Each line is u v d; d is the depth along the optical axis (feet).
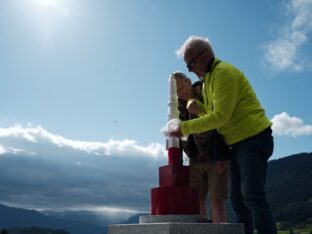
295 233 444.55
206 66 12.17
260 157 11.18
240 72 11.95
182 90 16.72
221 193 14.73
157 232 9.69
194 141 15.47
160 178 11.94
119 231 10.93
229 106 11.05
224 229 10.03
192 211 11.31
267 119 11.84
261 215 10.68
